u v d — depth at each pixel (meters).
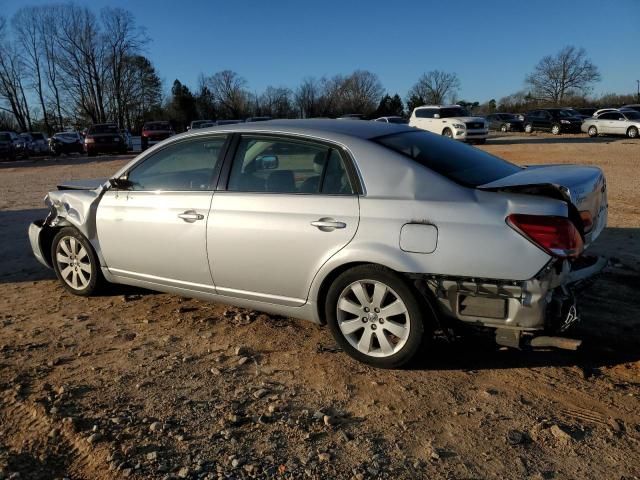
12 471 2.74
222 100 79.06
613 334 4.10
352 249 3.59
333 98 80.75
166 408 3.27
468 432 2.99
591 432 2.95
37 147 36.31
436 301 3.46
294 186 3.92
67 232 5.21
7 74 65.62
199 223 4.22
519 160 18.66
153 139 34.09
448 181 3.51
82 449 2.90
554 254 3.19
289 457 2.80
